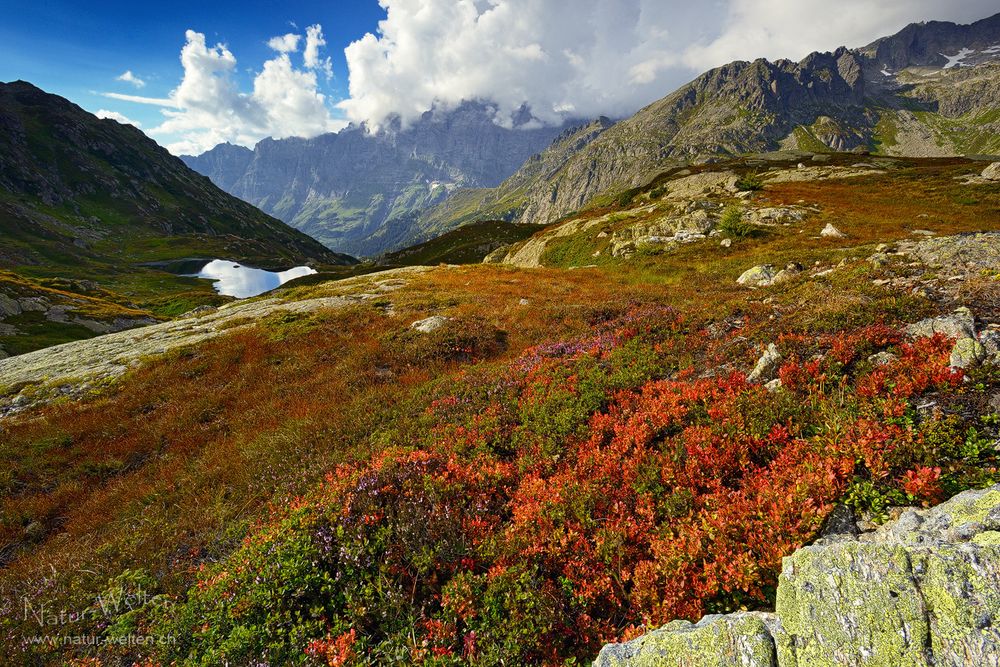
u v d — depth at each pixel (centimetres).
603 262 4841
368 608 543
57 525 1073
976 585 329
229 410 1545
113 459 1314
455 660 457
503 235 14162
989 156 8075
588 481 693
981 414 541
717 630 404
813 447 587
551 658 466
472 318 2331
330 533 659
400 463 843
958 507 405
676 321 1382
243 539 750
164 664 516
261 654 485
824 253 2473
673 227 4822
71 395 1794
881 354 773
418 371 1655
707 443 677
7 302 5466
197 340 2334
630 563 558
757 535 490
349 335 2194
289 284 12319
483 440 931
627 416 888
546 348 1492
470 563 588
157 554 797
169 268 18175
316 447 1123
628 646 432
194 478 1105
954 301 870
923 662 323
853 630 357
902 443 515
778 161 10169
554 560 580
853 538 450
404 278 4475
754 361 948
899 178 6106
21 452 1370
